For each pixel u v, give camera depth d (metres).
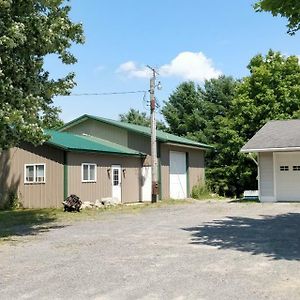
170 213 17.62
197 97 45.62
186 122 43.94
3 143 13.08
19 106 12.55
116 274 7.03
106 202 21.89
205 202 24.20
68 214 17.92
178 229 12.56
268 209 18.30
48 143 20.59
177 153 28.83
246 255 8.48
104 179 23.28
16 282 6.66
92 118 27.84
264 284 6.26
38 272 7.31
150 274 6.98
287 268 7.25
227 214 16.62
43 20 13.12
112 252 9.03
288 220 14.35
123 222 14.77
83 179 21.69
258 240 10.32
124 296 5.77
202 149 31.84
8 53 12.57
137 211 18.98
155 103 24.62
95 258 8.41
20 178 21.92
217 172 35.38
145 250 9.20
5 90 12.16
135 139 26.89
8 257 8.80
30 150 21.69
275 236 10.90
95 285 6.36
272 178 22.62
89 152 21.88
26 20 12.71
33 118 12.99
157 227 13.16
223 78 44.62
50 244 10.36
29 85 13.32
